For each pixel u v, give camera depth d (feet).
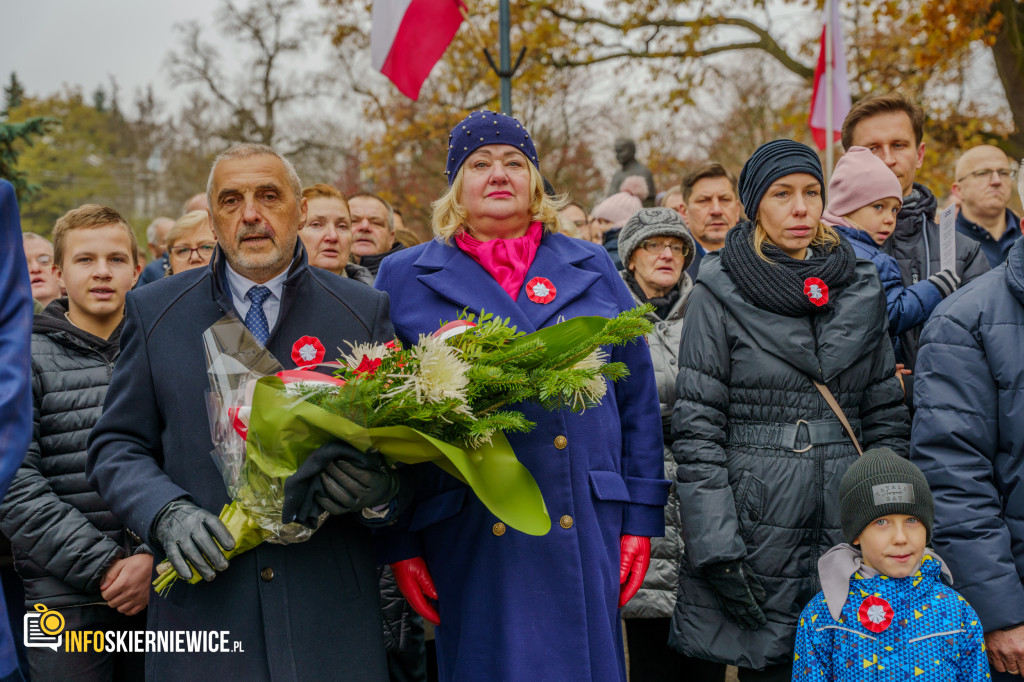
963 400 8.52
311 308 7.84
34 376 9.62
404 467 7.54
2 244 6.55
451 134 9.19
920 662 8.07
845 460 8.98
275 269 7.82
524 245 8.95
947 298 8.98
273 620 7.15
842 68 25.02
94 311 10.62
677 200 18.40
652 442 9.12
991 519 8.29
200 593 7.26
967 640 8.11
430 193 58.80
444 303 8.70
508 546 8.16
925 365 8.82
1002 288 8.64
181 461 7.35
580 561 8.19
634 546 8.86
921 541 8.25
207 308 7.70
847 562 8.51
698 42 52.01
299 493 6.52
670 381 11.41
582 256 9.16
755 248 9.37
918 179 46.21
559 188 65.36
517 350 6.99
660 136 57.31
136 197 135.54
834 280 9.12
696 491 9.03
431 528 8.49
